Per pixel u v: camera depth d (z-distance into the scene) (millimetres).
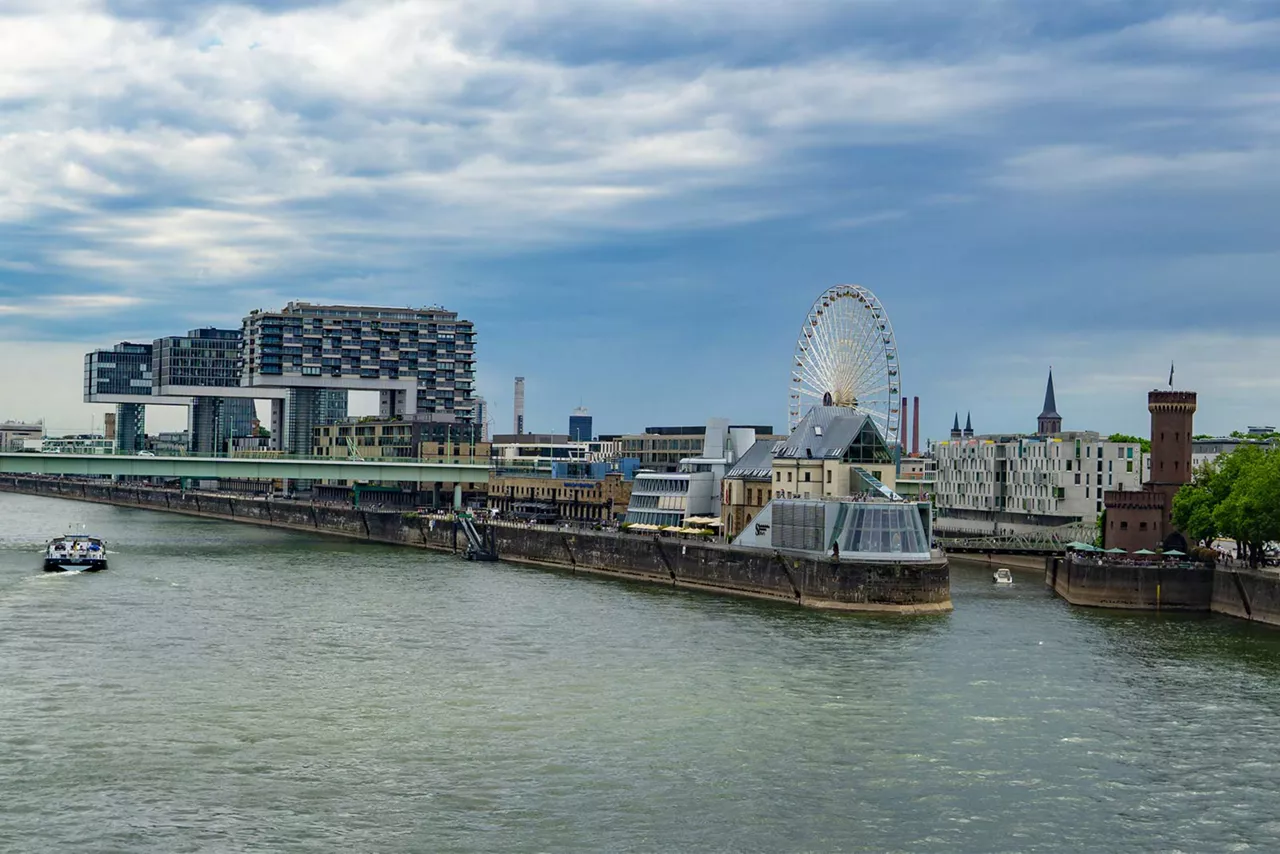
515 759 99625
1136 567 182500
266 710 113250
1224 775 97250
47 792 90938
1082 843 83875
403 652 140500
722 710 114625
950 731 108375
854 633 155875
